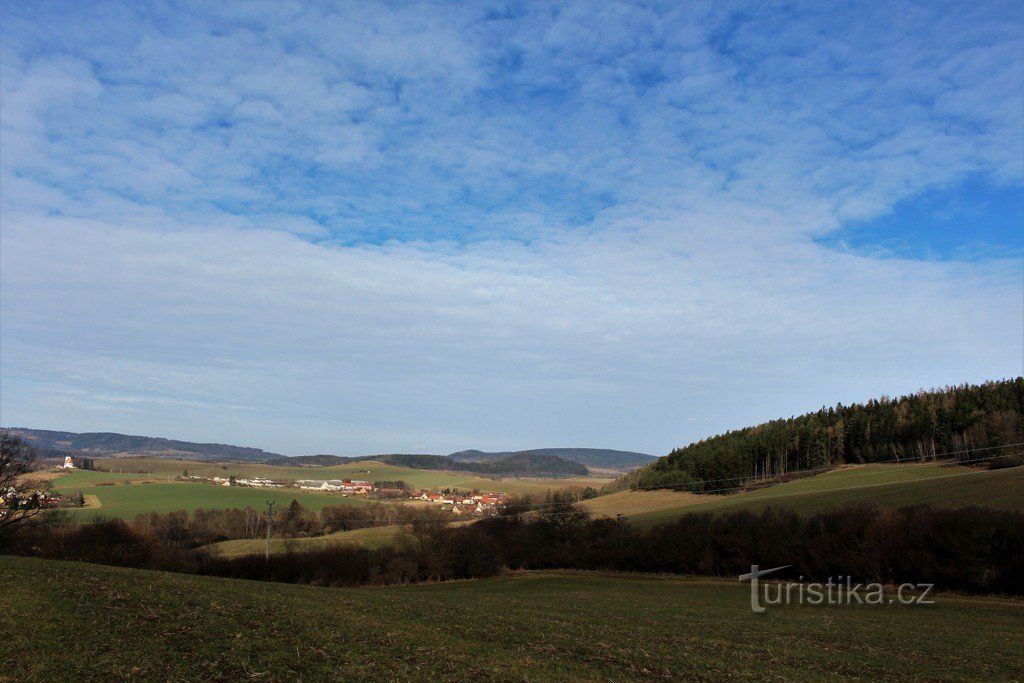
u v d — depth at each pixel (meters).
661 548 72.94
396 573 72.44
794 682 17.25
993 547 44.75
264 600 22.12
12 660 12.21
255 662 14.20
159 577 24.84
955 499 62.94
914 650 22.98
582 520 92.56
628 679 16.41
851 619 32.50
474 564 76.06
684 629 26.03
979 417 100.50
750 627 27.70
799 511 73.12
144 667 12.86
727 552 66.44
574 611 30.92
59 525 60.69
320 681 13.44
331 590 32.16
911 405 116.44
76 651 13.20
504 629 22.38
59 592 17.69
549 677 15.68
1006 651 23.39
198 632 16.00
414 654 16.58
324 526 102.56
